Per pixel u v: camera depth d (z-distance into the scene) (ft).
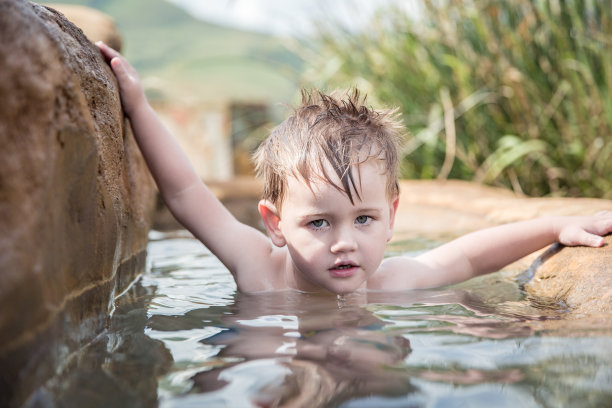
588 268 5.83
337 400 3.11
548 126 13.55
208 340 4.28
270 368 3.60
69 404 3.12
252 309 5.32
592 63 13.12
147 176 9.12
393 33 16.08
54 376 3.50
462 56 14.35
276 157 5.88
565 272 6.07
